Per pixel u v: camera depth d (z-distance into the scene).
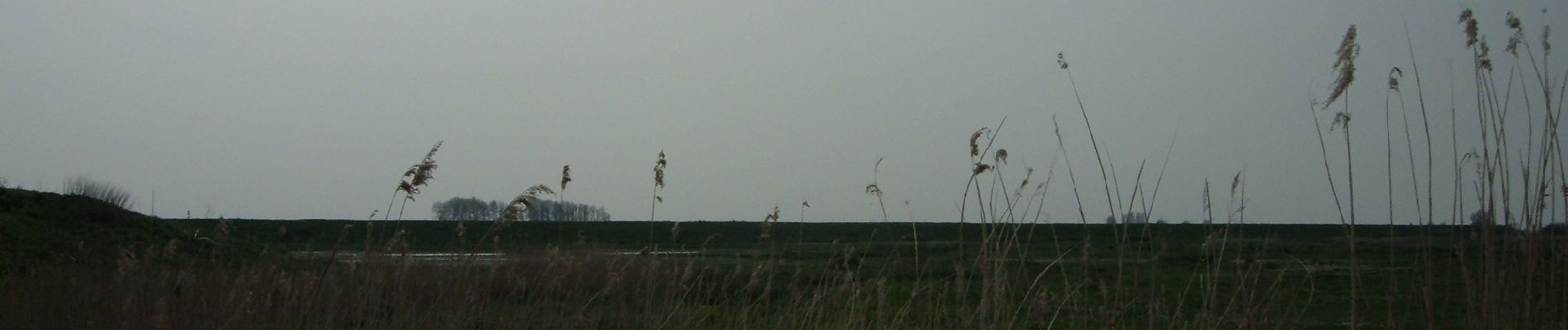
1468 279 5.70
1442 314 5.79
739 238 31.48
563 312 8.59
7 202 16.70
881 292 7.65
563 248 9.42
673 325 8.62
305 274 8.30
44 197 17.59
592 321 8.43
